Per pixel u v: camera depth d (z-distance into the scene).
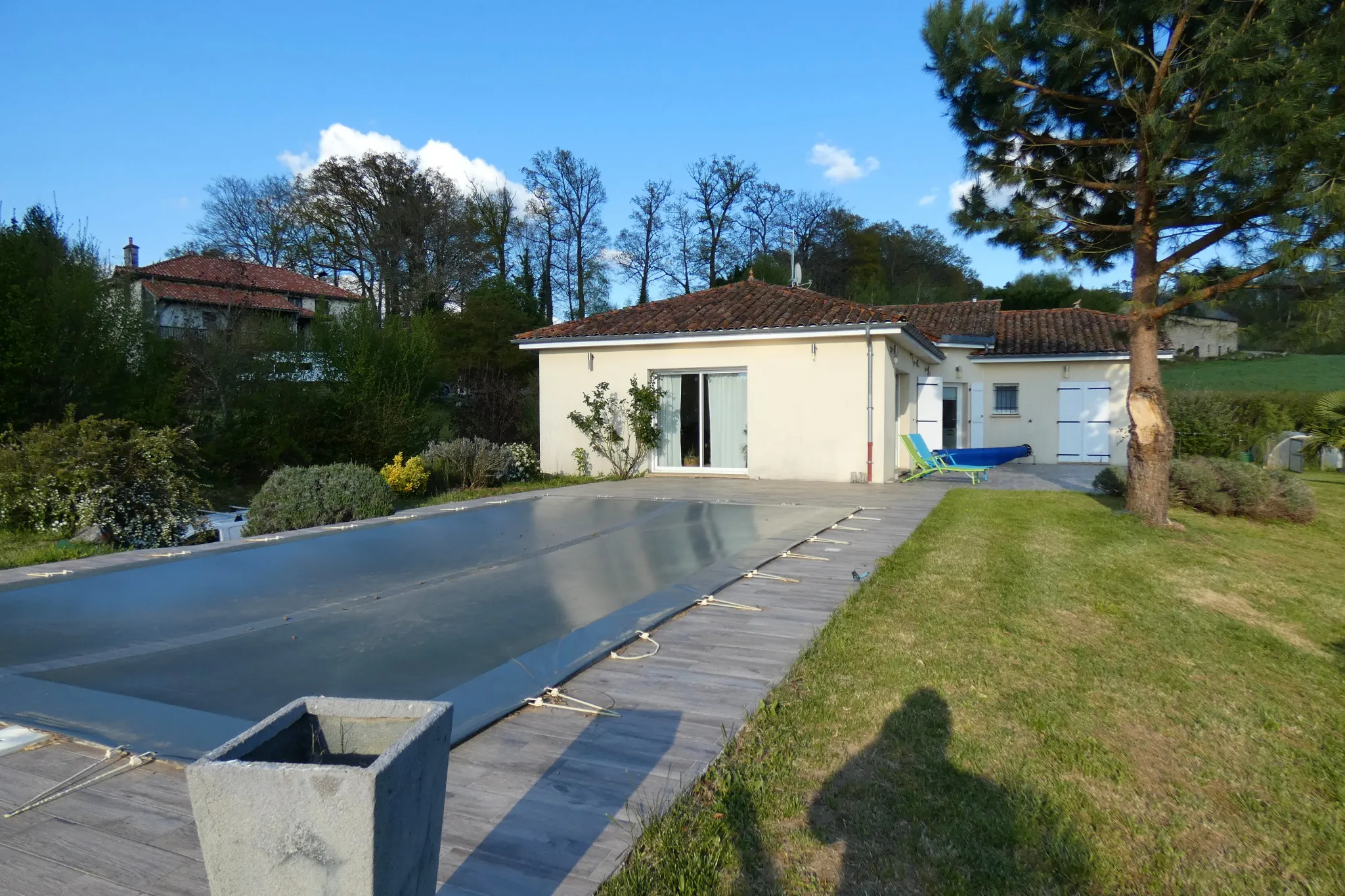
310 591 5.91
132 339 13.59
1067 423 20.00
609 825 2.74
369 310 17.69
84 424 9.39
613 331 15.59
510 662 4.28
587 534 8.43
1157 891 2.67
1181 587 6.77
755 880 2.57
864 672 4.34
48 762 3.16
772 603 5.66
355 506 9.65
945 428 20.20
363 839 1.61
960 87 9.27
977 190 9.77
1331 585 7.39
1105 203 10.16
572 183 38.97
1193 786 3.39
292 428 15.84
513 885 2.40
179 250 32.59
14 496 9.28
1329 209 6.98
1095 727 3.85
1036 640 5.06
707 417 15.20
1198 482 11.18
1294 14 6.98
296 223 34.38
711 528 8.77
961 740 3.60
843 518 9.62
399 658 4.38
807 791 3.11
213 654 4.43
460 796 2.92
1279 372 36.53
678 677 4.17
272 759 1.92
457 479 14.49
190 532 9.46
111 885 2.36
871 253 46.25
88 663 4.27
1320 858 2.91
